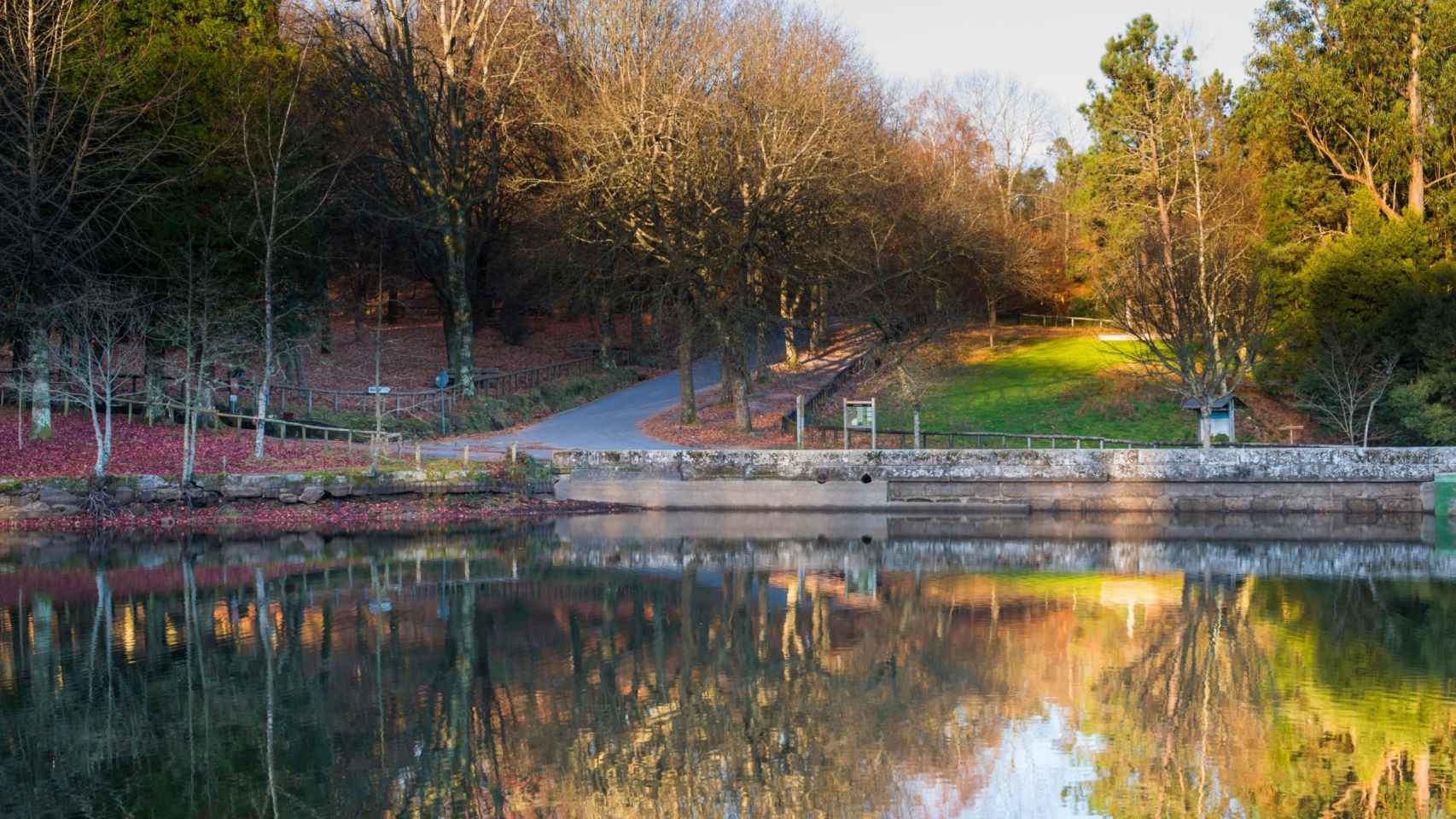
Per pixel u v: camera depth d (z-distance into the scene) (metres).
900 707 17.39
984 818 13.16
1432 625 22.62
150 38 40.81
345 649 20.23
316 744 15.46
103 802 13.43
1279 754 15.30
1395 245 48.94
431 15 54.97
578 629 22.05
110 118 37.62
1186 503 39.81
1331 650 20.80
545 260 52.31
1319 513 39.47
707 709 17.20
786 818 13.17
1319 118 52.78
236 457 38.31
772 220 45.31
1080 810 13.49
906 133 59.56
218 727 16.06
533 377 58.50
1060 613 23.89
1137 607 24.52
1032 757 15.24
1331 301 49.44
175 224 39.06
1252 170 57.62
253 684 18.09
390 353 62.91
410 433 45.28
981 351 66.88
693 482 40.59
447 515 37.12
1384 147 51.28
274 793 13.75
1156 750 15.53
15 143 35.94
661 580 27.19
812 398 53.88
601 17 47.72
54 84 36.53
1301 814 13.32
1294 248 52.44
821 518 39.00
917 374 49.69
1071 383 56.72
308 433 43.72
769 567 29.16
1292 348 50.75
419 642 20.80
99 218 38.84
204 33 43.38
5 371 41.59
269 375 38.44
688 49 46.78
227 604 23.73
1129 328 47.44
